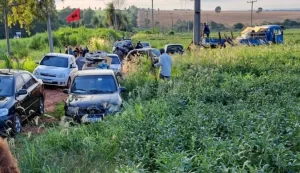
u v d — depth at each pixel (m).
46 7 25.83
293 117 7.86
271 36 34.34
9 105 10.44
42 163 7.44
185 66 19.39
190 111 9.09
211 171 5.42
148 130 7.96
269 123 7.54
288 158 5.82
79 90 12.40
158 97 12.38
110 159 7.84
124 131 8.58
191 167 5.74
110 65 21.42
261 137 6.28
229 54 20.50
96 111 11.14
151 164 6.78
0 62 25.05
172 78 16.28
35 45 44.53
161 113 9.62
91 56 21.38
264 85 12.91
